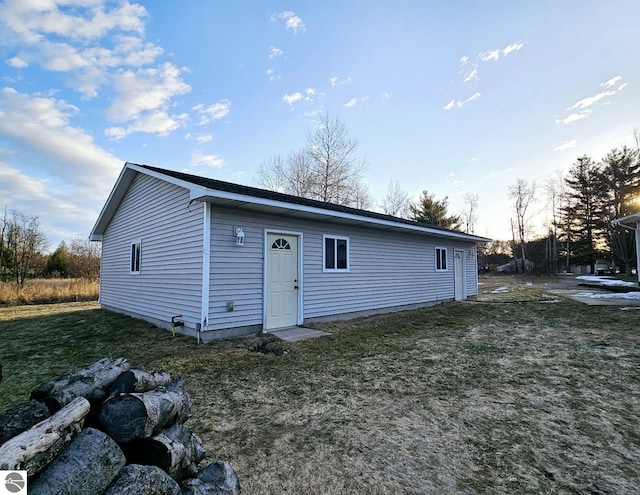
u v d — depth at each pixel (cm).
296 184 2420
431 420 312
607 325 730
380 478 226
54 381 180
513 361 495
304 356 526
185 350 554
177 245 697
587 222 3262
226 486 197
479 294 1549
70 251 2609
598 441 271
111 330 741
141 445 175
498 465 239
